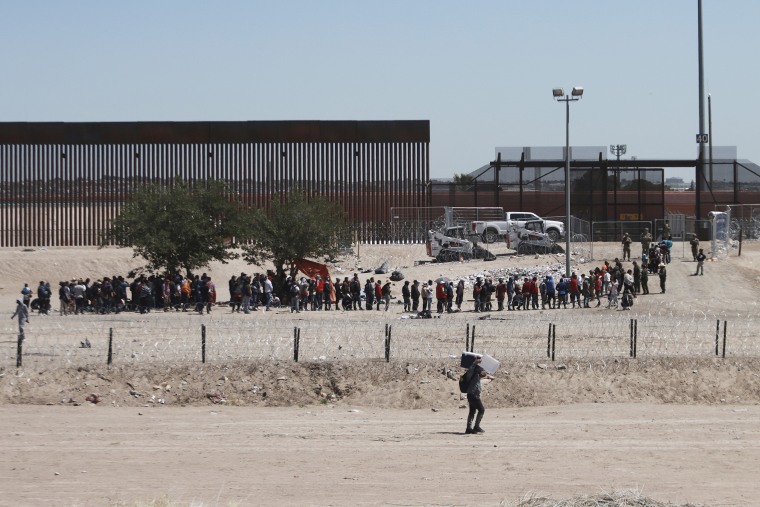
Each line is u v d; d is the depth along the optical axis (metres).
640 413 39.62
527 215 103.44
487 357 35.75
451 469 30.06
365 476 29.16
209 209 87.12
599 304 72.12
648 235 84.19
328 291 75.81
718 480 29.12
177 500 26.27
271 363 43.09
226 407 40.47
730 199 111.69
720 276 80.44
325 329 55.50
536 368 43.28
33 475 29.19
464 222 103.56
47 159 113.88
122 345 48.78
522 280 81.06
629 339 50.16
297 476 29.12
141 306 74.19
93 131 113.62
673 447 33.53
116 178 113.75
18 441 33.75
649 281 79.38
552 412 39.81
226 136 113.88
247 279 72.44
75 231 113.75
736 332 54.16
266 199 113.50
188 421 37.53
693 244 86.94
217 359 43.97
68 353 45.81
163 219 83.56
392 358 44.38
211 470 29.91
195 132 113.88
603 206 107.75
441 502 26.19
